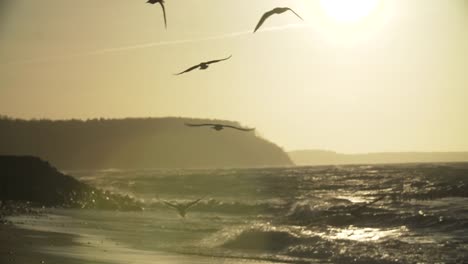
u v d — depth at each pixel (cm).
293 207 7175
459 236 4575
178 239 4697
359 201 8019
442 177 13538
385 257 3894
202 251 4175
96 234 4888
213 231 5112
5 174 9106
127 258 3812
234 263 3791
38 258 3609
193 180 16138
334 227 5172
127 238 4694
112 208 7944
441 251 4019
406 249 4119
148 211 7650
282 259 3953
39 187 8956
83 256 3769
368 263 3784
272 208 7462
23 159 9619
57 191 8975
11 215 6303
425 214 5575
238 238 4528
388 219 5412
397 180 13475
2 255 3672
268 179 16025
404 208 6431
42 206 7838
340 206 6719
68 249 4019
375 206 6775
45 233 4781
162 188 12988
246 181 15062
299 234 4584
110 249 4141
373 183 12788
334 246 4238
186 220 6241
